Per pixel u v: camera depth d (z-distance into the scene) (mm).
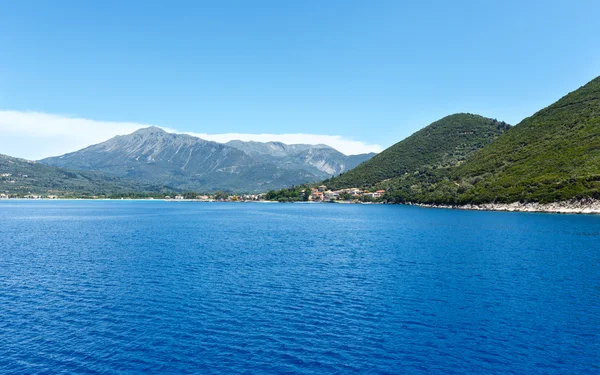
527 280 55625
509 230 121938
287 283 53469
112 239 103375
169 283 53344
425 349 33281
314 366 30312
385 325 38188
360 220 172375
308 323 38562
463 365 30750
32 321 38938
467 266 65312
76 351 32562
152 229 133375
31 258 72812
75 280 55094
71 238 105812
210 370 29672
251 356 31766
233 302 44906
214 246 89375
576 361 31422
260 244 93125
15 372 29188
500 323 38906
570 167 199375
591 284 53312
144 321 39000
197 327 37500
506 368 30375
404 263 68125
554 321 39375
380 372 29609
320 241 99062
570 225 134500
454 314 41250
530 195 195500
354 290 50000
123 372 29359
